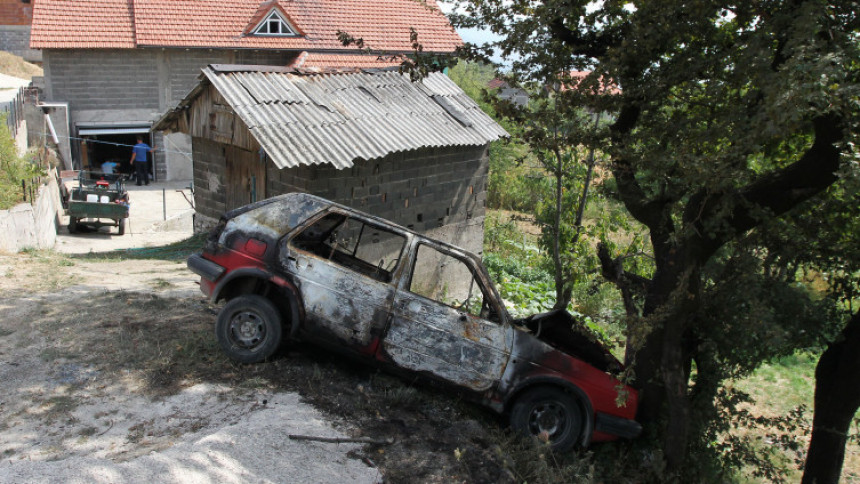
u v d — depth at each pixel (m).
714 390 6.67
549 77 6.96
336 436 5.19
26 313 7.31
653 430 6.45
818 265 6.93
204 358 6.26
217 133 12.67
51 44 24.69
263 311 6.11
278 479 4.47
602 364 6.82
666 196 6.53
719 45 6.37
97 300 7.95
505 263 18.06
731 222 5.96
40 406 5.23
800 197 5.82
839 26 5.55
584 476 5.64
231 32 27.11
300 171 11.40
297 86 12.51
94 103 26.23
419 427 5.70
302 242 6.66
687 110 6.61
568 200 14.91
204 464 4.45
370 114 12.68
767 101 4.61
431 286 8.78
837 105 4.49
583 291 14.11
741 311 6.21
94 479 4.11
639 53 6.41
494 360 6.13
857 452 9.94
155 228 20.72
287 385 5.95
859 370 6.72
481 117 14.84
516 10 6.92
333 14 28.69
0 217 12.02
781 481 7.26
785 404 11.13
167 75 26.84
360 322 6.12
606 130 6.68
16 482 3.99
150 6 26.48
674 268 6.15
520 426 6.09
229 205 13.77
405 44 28.81
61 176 23.72
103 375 5.81
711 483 6.52
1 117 16.78
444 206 14.25
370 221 6.27
